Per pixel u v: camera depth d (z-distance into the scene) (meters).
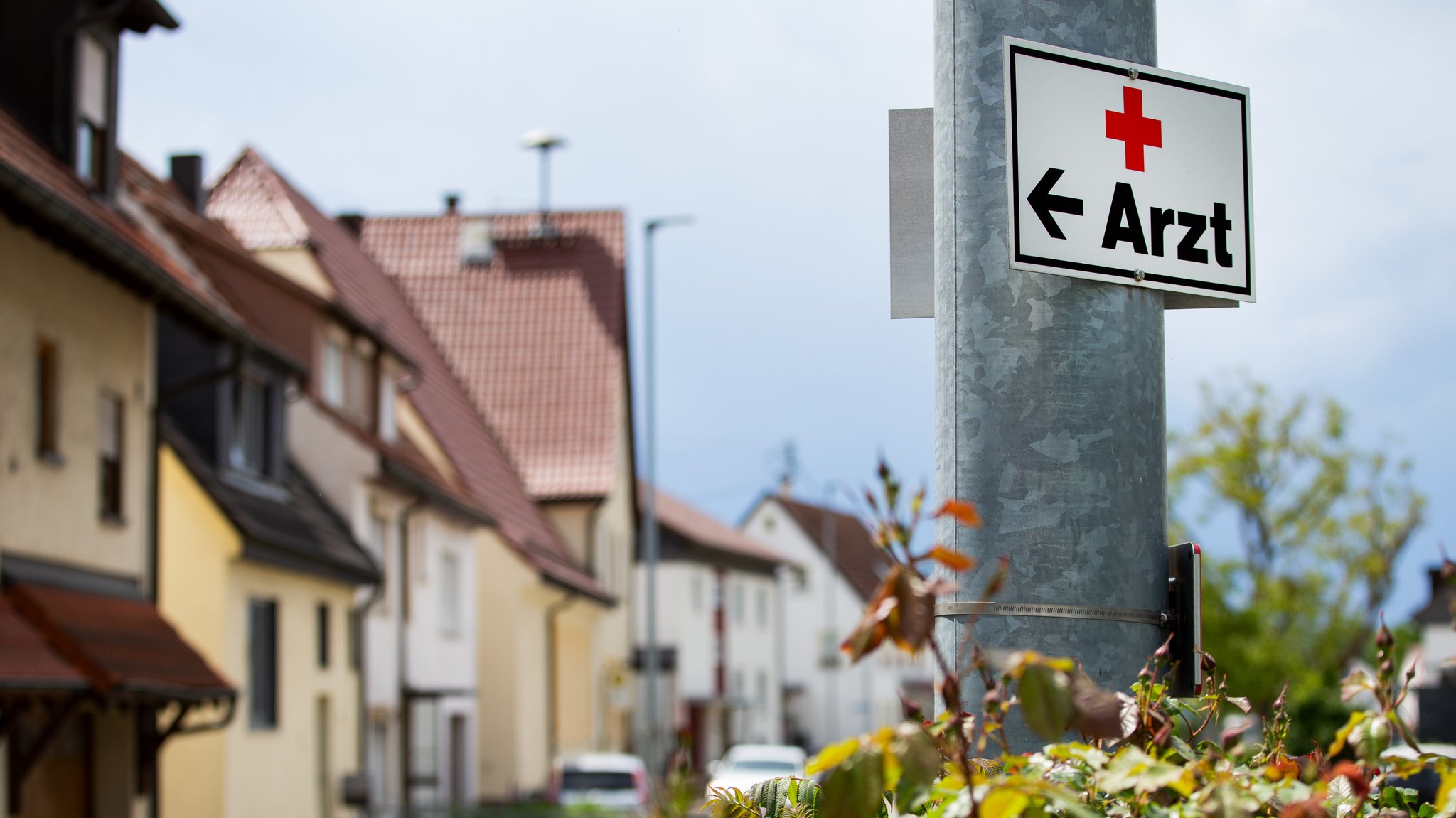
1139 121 3.93
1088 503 3.74
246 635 20.81
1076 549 3.72
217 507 20.06
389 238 49.03
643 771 29.94
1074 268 3.83
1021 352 3.80
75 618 15.05
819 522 75.06
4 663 13.18
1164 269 3.91
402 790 28.20
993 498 3.77
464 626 32.41
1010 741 3.67
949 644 3.77
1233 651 33.50
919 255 4.17
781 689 67.56
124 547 17.67
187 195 28.69
